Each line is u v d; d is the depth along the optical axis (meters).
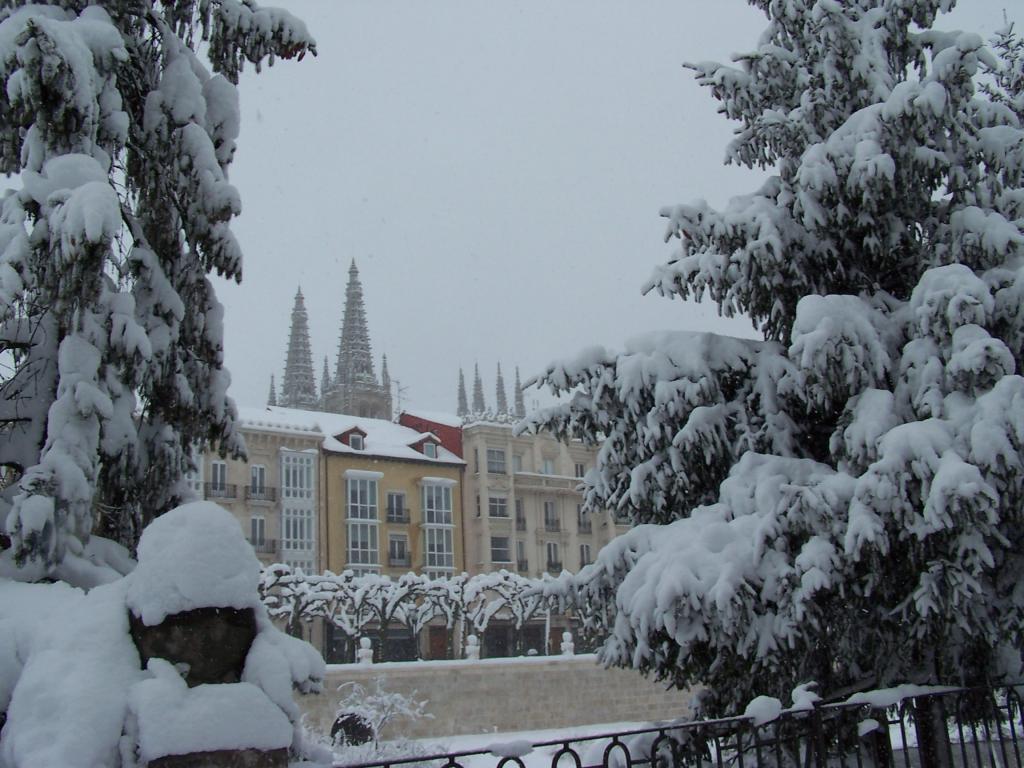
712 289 9.66
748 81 10.18
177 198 7.73
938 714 6.84
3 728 4.19
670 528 8.38
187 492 7.69
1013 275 8.18
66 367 6.19
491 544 57.97
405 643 50.75
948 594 7.23
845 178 8.85
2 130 6.86
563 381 9.77
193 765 3.76
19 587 5.09
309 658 4.54
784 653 7.59
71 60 6.34
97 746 3.81
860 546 7.02
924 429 7.19
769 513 7.56
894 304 9.09
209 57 8.46
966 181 9.02
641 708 43.53
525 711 39.69
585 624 9.25
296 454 52.44
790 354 8.12
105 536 7.35
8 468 6.88
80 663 4.03
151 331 7.29
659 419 9.07
